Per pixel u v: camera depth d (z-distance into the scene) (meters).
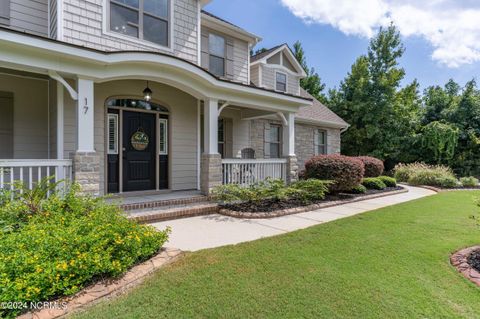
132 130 7.22
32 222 3.58
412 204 7.81
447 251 3.88
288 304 2.54
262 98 8.07
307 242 4.27
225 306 2.49
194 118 8.37
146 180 7.44
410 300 2.62
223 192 6.78
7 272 2.44
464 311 2.46
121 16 6.54
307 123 13.41
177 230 5.01
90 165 5.18
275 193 6.86
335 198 8.34
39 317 2.24
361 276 3.10
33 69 4.78
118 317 2.31
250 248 3.96
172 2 7.32
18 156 6.30
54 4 5.98
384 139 19.56
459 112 17.31
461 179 13.21
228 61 10.07
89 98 5.21
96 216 3.71
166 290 2.75
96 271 2.76
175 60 6.01
